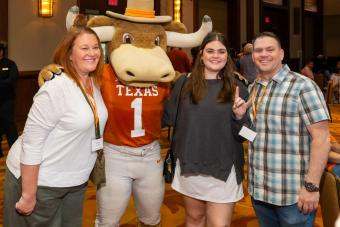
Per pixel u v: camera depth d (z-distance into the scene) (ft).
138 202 7.87
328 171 6.90
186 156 7.19
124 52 7.27
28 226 6.38
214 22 32.89
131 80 7.10
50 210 6.33
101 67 6.75
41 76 6.15
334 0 49.29
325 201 6.88
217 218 7.22
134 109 7.34
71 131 6.11
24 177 6.01
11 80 16.25
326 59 45.27
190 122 7.18
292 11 41.39
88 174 6.63
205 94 7.13
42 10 21.94
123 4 24.77
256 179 6.77
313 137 6.25
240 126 6.89
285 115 6.40
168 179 7.72
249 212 11.42
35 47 22.04
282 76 6.55
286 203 6.50
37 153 6.01
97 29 7.47
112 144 7.43
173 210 11.60
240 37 34.37
